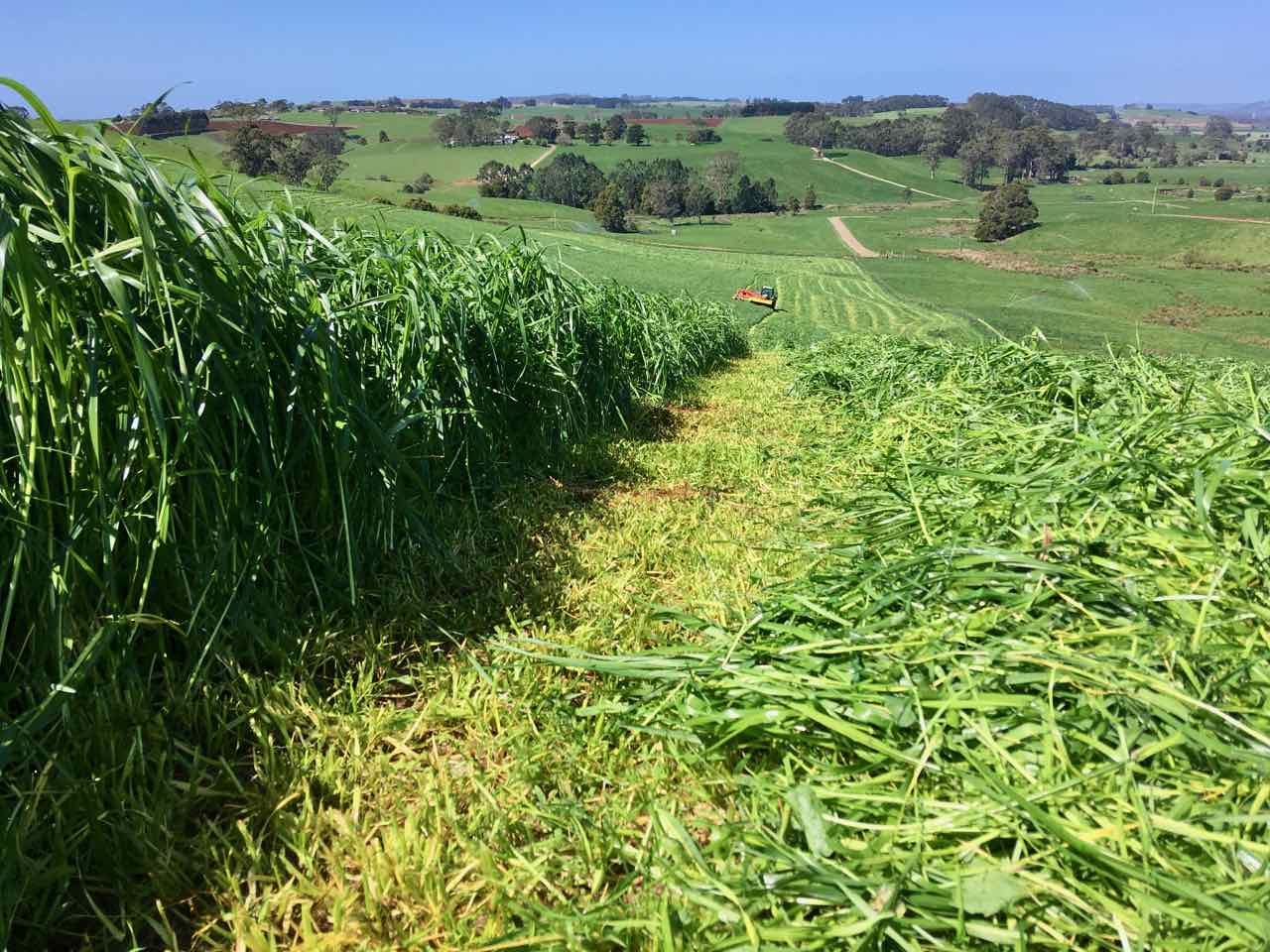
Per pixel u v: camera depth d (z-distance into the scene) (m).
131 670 1.98
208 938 1.44
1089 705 1.64
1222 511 2.37
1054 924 1.31
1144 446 2.87
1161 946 1.24
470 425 4.05
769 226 118.06
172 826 1.68
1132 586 2.03
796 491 4.55
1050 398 4.86
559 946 1.37
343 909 1.49
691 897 1.39
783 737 1.83
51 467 1.97
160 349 2.16
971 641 1.92
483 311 4.49
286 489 2.60
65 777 1.63
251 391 2.48
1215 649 1.78
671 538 3.62
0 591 1.81
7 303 1.92
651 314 9.74
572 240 68.81
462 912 1.52
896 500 3.37
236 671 2.16
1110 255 92.50
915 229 115.69
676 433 6.32
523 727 2.04
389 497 2.98
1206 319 56.31
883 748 1.65
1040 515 2.54
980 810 1.47
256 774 1.87
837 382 8.59
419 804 1.78
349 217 4.55
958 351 7.07
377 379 3.42
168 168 2.61
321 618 2.52
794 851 1.46
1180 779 1.50
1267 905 1.26
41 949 1.42
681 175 138.00
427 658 2.39
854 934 1.29
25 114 2.13
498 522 3.72
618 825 1.72
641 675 2.15
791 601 2.32
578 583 3.02
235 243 2.51
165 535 2.04
